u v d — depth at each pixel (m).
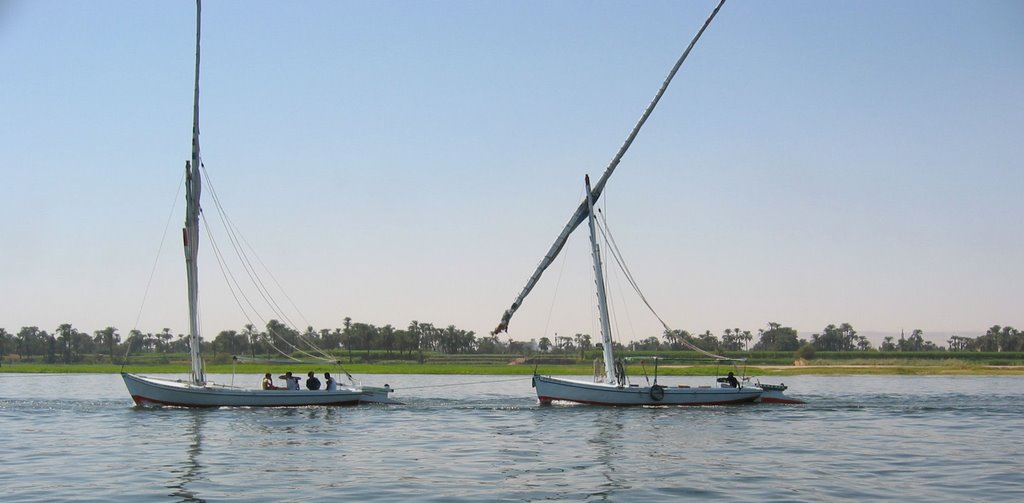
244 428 51.50
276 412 61.44
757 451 41.69
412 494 30.97
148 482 33.25
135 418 57.22
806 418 57.75
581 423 54.41
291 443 44.69
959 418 58.38
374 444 44.34
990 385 115.12
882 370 169.50
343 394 66.12
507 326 70.50
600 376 68.81
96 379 135.38
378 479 33.94
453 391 96.31
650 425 53.25
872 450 42.16
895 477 34.50
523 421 55.75
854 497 30.50
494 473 35.38
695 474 35.09
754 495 30.81
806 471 35.84
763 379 138.38
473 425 53.47
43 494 30.95
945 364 195.88
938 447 43.31
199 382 64.25
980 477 34.50
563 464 37.69
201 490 31.67
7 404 68.81
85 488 32.03
